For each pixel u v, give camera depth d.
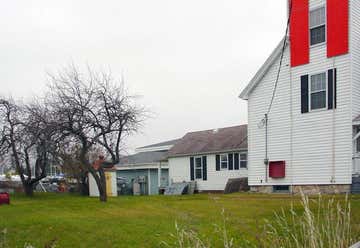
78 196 23.56
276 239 4.42
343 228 4.05
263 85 18.02
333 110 15.35
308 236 3.95
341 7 15.29
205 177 25.44
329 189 15.30
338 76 15.28
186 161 26.89
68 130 15.93
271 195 15.95
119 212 12.12
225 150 23.77
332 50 15.48
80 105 15.86
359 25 15.47
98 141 16.17
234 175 23.56
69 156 23.50
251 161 18.38
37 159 24.06
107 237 8.20
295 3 16.86
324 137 15.61
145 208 13.11
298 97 16.61
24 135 22.61
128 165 32.34
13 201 18.19
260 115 18.08
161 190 28.59
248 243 5.84
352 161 14.70
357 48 15.27
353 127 14.86
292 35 16.91
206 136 28.47
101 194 16.19
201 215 10.29
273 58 17.56
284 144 17.03
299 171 16.39
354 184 14.57
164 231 8.41
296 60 16.72
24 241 7.97
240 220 8.13
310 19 16.36
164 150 35.75
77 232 8.75
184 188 25.66
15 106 25.22
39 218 10.69
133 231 8.62
